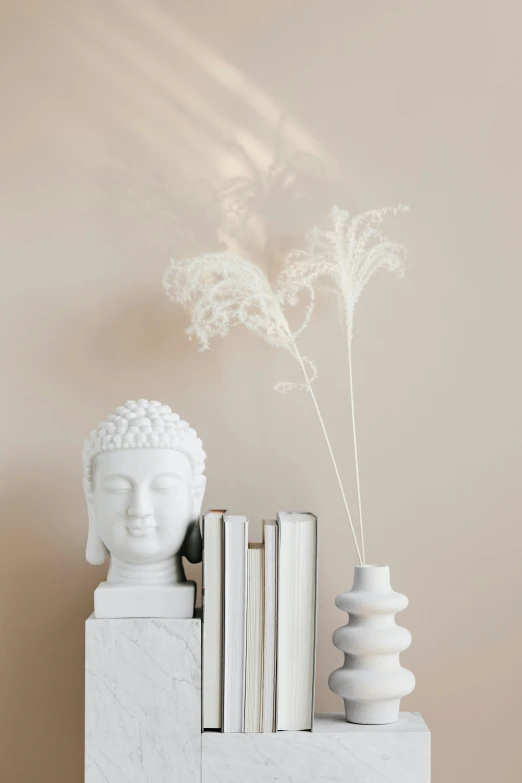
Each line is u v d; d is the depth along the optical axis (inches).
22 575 61.5
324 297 63.5
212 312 63.2
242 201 64.1
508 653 61.6
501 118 64.8
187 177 64.3
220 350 63.1
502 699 61.2
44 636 61.2
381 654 51.2
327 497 62.3
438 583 61.9
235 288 63.2
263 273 63.6
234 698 50.1
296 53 65.0
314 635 50.7
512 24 65.1
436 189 64.4
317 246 63.8
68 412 62.6
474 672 61.4
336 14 65.2
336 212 60.4
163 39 64.9
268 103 64.9
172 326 63.2
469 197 64.4
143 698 49.5
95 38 64.9
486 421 63.0
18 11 64.9
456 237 64.1
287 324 62.1
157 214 64.0
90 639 49.7
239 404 62.7
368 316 63.4
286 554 51.0
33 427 62.4
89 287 63.4
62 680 61.0
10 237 63.6
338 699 60.8
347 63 65.0
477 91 64.9
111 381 62.9
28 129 64.3
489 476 62.6
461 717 61.0
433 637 61.5
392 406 63.0
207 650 50.4
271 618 50.5
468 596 61.9
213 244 63.8
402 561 62.0
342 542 62.0
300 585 50.9
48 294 63.3
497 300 63.7
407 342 63.3
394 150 64.7
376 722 51.3
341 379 63.0
